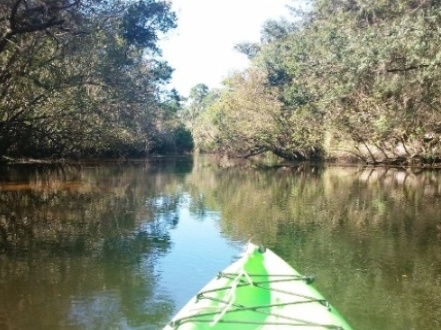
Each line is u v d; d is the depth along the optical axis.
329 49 19.45
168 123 58.97
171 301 6.99
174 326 4.50
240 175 29.34
